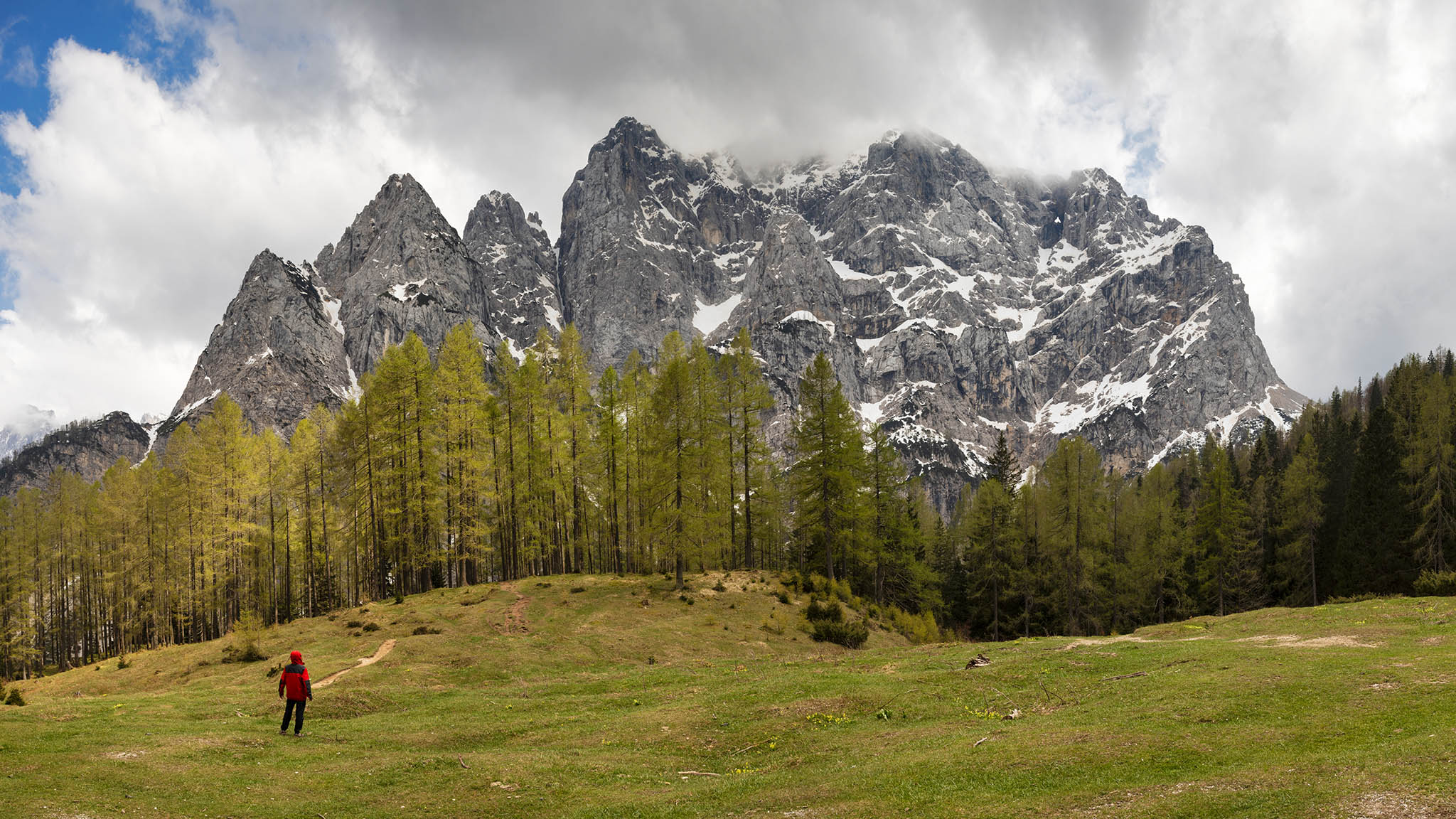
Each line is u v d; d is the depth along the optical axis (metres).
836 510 68.06
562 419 69.44
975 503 85.25
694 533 58.72
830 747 21.83
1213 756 16.28
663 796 18.34
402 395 64.31
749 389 70.38
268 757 22.95
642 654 45.81
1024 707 24.27
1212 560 80.44
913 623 62.66
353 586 92.88
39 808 17.17
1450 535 66.38
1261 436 136.00
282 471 79.19
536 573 83.12
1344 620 35.16
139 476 82.25
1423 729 16.06
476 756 22.98
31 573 84.38
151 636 86.00
